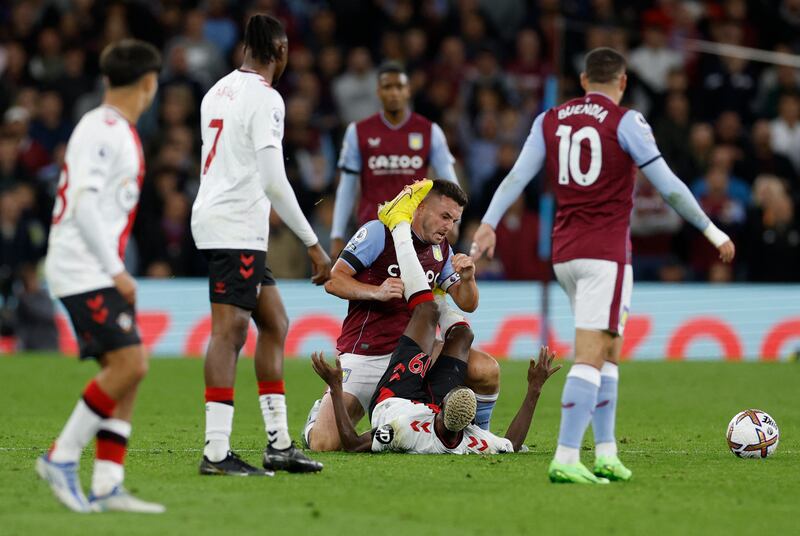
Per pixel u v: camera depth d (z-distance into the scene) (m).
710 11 68.94
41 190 58.94
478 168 61.59
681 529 17.03
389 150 36.75
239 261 21.03
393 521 17.14
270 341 21.80
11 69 65.62
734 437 24.52
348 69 67.25
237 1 69.00
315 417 25.66
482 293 53.28
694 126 61.62
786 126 64.38
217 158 21.33
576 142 21.33
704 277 57.91
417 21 68.31
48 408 34.34
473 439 24.39
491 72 63.97
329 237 56.56
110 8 66.69
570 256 21.08
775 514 18.16
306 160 60.09
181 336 53.66
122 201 18.00
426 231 25.06
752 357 53.97
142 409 34.22
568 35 65.75
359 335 26.30
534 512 17.95
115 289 17.89
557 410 34.69
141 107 18.59
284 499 18.73
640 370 45.94
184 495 19.03
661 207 57.81
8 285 54.56
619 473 21.05
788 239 57.31
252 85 21.22
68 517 17.22
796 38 69.06
